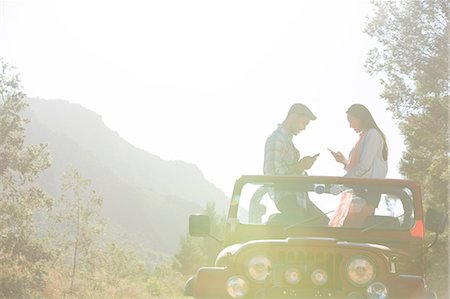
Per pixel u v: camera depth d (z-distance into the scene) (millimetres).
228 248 6375
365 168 7062
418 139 37469
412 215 6684
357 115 7301
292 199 6852
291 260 5598
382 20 35531
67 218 34656
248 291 5512
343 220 6754
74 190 34969
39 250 32094
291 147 7742
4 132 31422
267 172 7652
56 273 36625
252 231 6809
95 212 35375
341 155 7602
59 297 33938
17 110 31953
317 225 6844
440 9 34719
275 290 5449
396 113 36750
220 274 5613
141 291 46594
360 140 7258
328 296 5418
